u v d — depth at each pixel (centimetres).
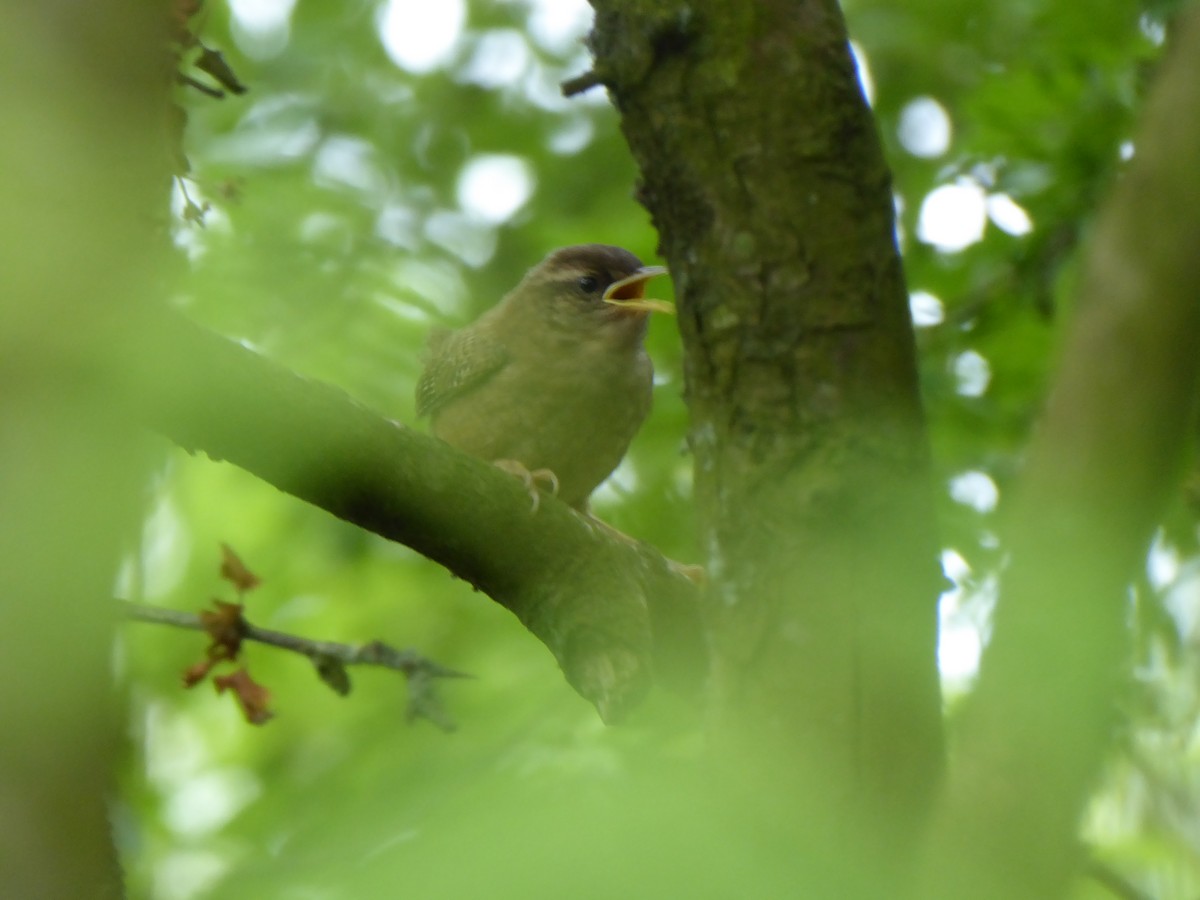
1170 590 1015
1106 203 470
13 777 361
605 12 611
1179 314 432
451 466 632
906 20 1411
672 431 1330
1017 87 1110
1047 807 453
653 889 420
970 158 1138
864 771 559
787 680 573
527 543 647
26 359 390
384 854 429
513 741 1052
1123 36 1112
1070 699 454
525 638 1453
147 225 431
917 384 606
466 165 1666
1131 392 438
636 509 1331
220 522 1556
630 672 641
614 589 655
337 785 1295
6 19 385
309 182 1509
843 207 590
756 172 590
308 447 600
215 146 1457
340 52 1622
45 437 390
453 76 1688
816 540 580
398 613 1582
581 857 420
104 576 398
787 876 482
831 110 591
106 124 402
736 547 595
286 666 1562
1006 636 461
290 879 579
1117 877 711
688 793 459
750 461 594
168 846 1284
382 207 1573
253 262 1373
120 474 418
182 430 586
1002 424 1105
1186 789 1024
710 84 592
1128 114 1055
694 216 603
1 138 387
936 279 1191
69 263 395
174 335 536
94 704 382
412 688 757
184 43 620
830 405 588
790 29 591
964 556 991
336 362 1393
